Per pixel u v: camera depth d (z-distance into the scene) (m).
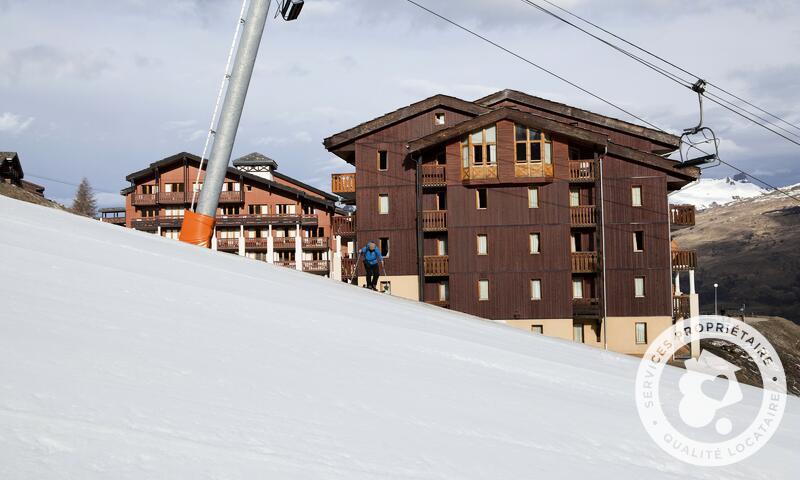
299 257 52.91
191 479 2.77
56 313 4.82
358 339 6.98
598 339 46.88
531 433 4.84
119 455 2.82
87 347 4.18
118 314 5.29
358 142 48.25
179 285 7.23
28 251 6.86
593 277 46.84
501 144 45.81
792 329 90.94
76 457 2.70
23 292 5.21
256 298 7.86
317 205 78.12
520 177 45.62
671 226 48.34
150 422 3.26
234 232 76.31
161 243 12.02
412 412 4.68
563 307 45.56
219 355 4.87
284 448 3.40
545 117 46.69
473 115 47.41
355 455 3.55
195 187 19.73
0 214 9.35
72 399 3.28
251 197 76.88
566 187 45.78
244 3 19.47
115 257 8.38
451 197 46.47
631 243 45.94
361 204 48.03
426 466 3.64
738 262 190.12
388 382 5.38
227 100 19.42
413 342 7.62
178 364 4.36
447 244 46.81
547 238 45.81
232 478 2.88
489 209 46.16
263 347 5.48
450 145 46.62
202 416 3.54
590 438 5.11
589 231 47.16
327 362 5.57
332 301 9.84
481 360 7.57
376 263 22.08
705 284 179.88
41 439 2.77
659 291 45.69
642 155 45.84
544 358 8.86
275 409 4.00
